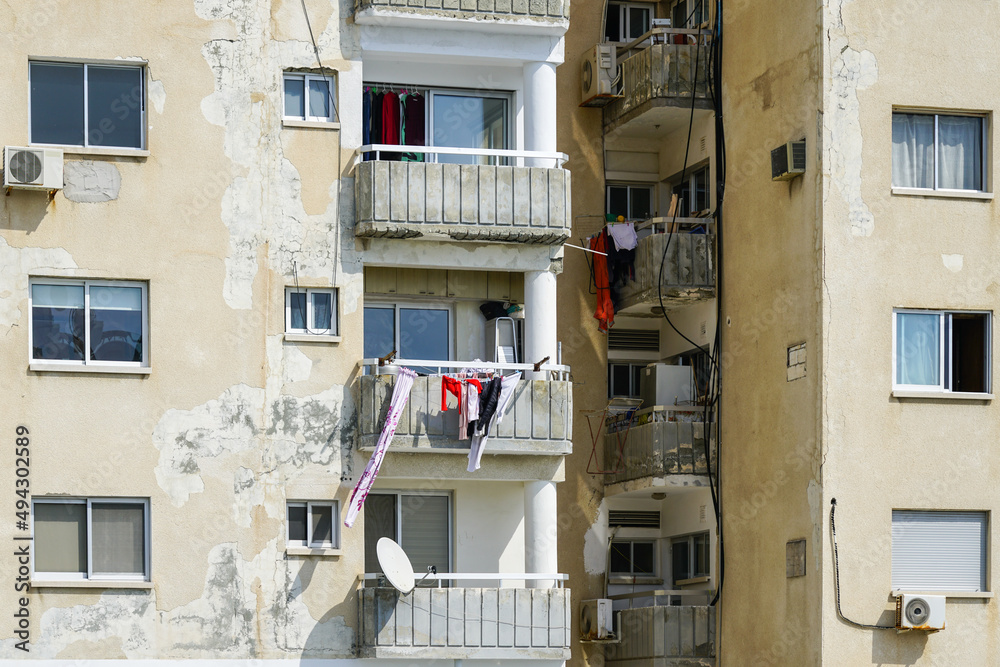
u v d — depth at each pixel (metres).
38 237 33.09
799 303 35.34
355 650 33.56
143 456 33.03
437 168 34.84
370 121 36.50
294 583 33.44
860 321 34.56
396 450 34.09
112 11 33.91
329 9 35.19
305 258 34.41
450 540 36.03
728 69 39.06
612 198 42.34
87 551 32.72
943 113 35.88
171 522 33.00
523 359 36.94
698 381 40.38
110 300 33.50
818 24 35.28
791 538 34.88
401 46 35.62
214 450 33.38
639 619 37.94
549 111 36.53
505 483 36.31
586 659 39.50
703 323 39.69
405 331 37.03
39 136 33.56
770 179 36.69
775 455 35.78
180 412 33.31
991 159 35.78
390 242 35.09
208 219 33.94
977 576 34.44
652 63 39.47
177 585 32.84
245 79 34.44
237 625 33.00
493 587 35.81
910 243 35.06
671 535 40.56
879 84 35.31
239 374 33.72
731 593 37.19
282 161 34.50
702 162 40.28
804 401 34.78
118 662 32.31
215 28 34.41
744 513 36.91
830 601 33.53
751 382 37.03
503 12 35.84
